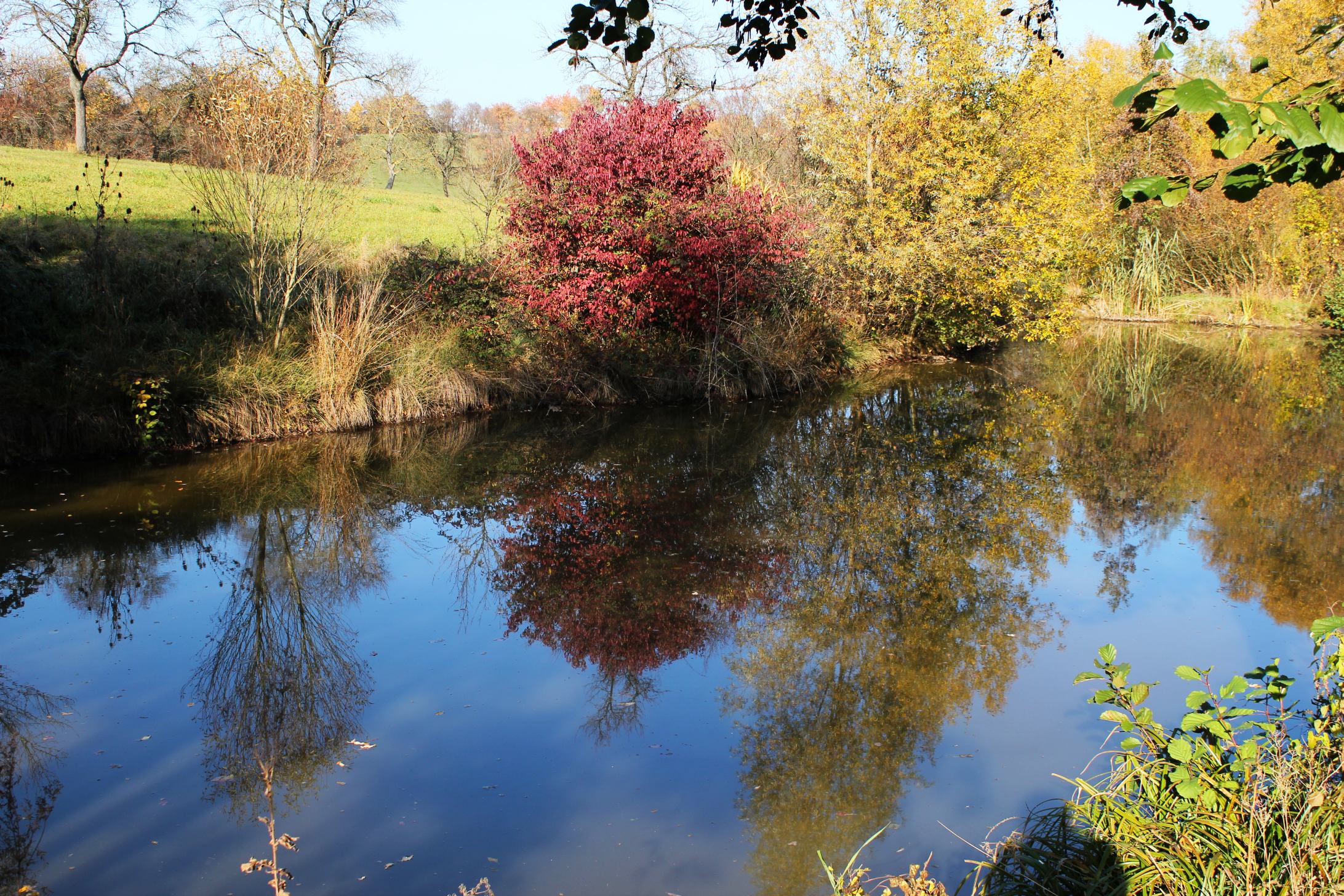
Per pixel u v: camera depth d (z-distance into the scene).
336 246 15.24
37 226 14.40
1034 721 4.91
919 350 20.78
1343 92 2.18
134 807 4.09
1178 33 3.59
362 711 5.06
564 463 11.02
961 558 7.78
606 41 2.98
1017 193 17.39
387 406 12.50
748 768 4.48
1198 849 3.02
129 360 10.54
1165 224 28.70
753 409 14.73
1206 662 5.61
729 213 14.59
